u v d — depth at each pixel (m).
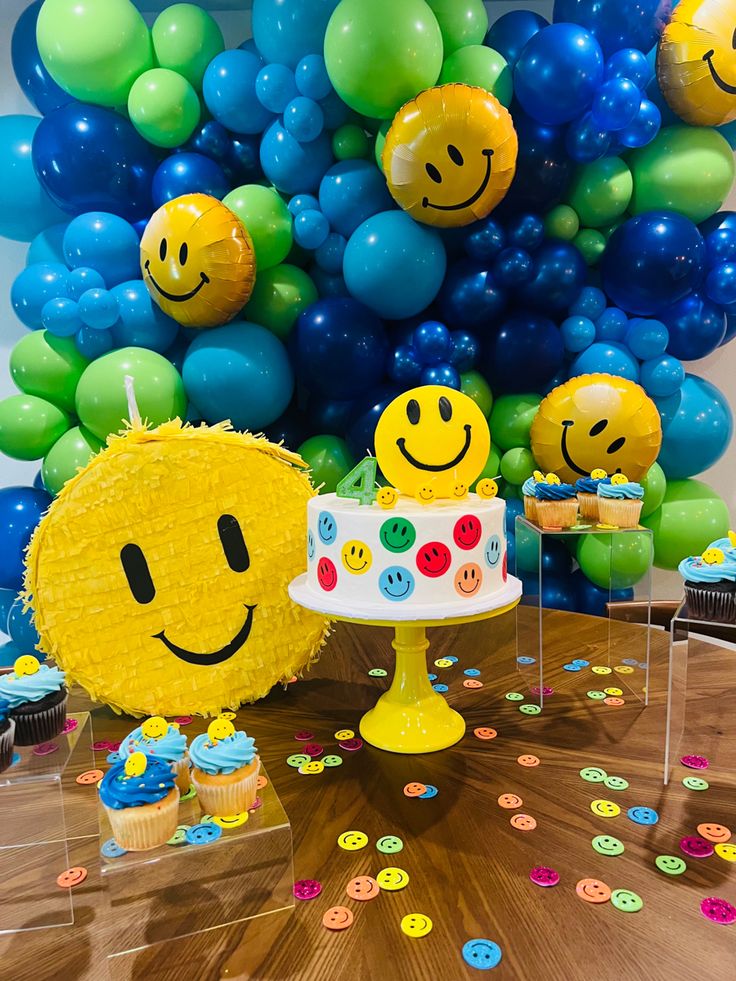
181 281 1.76
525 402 1.99
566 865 0.75
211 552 1.13
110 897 0.67
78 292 1.87
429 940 0.65
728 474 2.64
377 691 1.22
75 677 1.10
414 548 0.94
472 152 1.68
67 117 1.90
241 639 1.16
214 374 1.84
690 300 1.99
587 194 1.93
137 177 1.96
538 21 1.97
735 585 0.92
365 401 1.96
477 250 1.87
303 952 0.64
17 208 2.08
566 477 1.88
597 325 2.02
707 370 2.57
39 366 1.90
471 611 0.93
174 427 1.10
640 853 0.77
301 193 1.96
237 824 0.71
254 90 1.89
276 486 1.16
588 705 1.16
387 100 1.75
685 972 0.61
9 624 1.98
